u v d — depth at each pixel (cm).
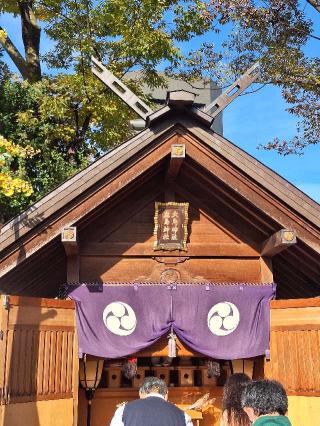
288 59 1439
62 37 1680
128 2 1574
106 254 809
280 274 925
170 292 790
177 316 780
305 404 736
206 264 828
